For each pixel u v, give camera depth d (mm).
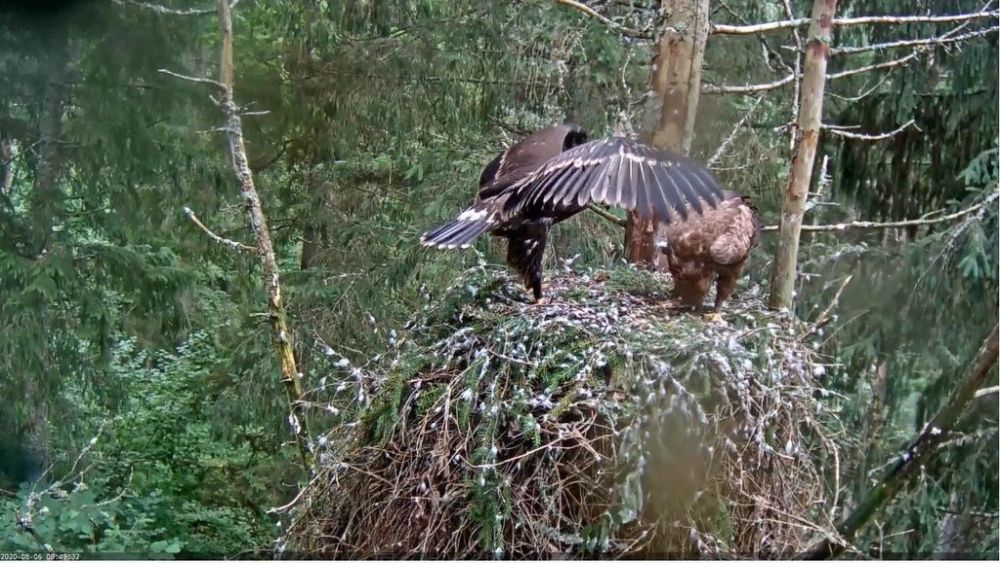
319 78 10344
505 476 4156
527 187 3979
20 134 9320
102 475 10641
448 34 9703
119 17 9047
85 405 11047
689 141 5895
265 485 11305
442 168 9789
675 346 4340
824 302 9461
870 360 9461
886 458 9484
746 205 5270
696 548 4207
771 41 9852
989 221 8914
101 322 9734
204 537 10789
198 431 11844
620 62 9086
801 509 4441
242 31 10312
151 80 9359
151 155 9461
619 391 4238
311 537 4547
